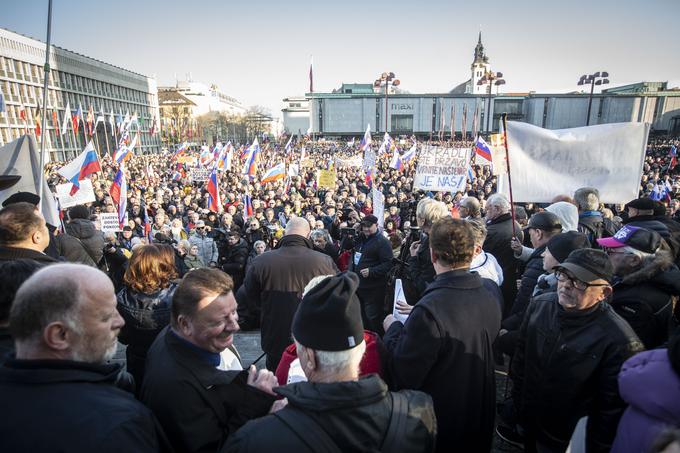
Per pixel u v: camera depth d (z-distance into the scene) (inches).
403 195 618.2
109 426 51.0
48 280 56.8
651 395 59.1
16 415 50.0
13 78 1963.6
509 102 3491.6
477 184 733.9
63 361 55.0
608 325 87.1
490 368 87.7
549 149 185.9
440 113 3558.1
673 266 105.8
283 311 137.0
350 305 59.8
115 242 259.6
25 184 184.7
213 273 76.2
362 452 51.6
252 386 74.9
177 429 67.4
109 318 59.8
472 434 85.0
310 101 3663.9
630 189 178.9
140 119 3314.5
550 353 93.0
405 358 81.7
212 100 5442.9
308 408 51.6
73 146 2282.2
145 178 955.3
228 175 957.8
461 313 82.4
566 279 88.5
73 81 2454.5
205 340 73.2
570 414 90.2
